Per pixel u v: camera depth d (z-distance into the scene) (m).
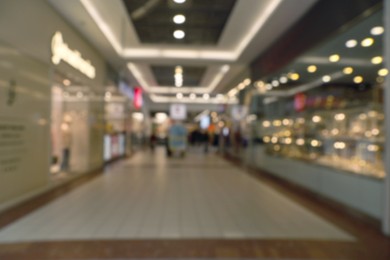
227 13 7.48
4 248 3.55
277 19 7.49
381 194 4.69
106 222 4.57
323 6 6.29
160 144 31.97
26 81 5.70
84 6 6.84
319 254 3.50
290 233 4.20
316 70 7.05
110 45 9.63
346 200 5.66
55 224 4.44
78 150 9.62
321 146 6.72
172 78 15.99
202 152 20.17
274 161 9.36
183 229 4.30
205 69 13.56
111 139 13.24
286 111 8.67
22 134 5.61
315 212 5.27
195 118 30.08
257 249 3.62
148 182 8.02
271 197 6.42
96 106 10.54
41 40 6.24
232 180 8.52
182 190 7.03
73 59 8.10
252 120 11.82
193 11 7.39
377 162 4.83
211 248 3.63
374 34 4.93
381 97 4.68
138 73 14.88
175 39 9.52
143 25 8.30
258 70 10.75
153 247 3.63
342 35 5.72
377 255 3.49
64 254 3.39
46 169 6.70
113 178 8.62
